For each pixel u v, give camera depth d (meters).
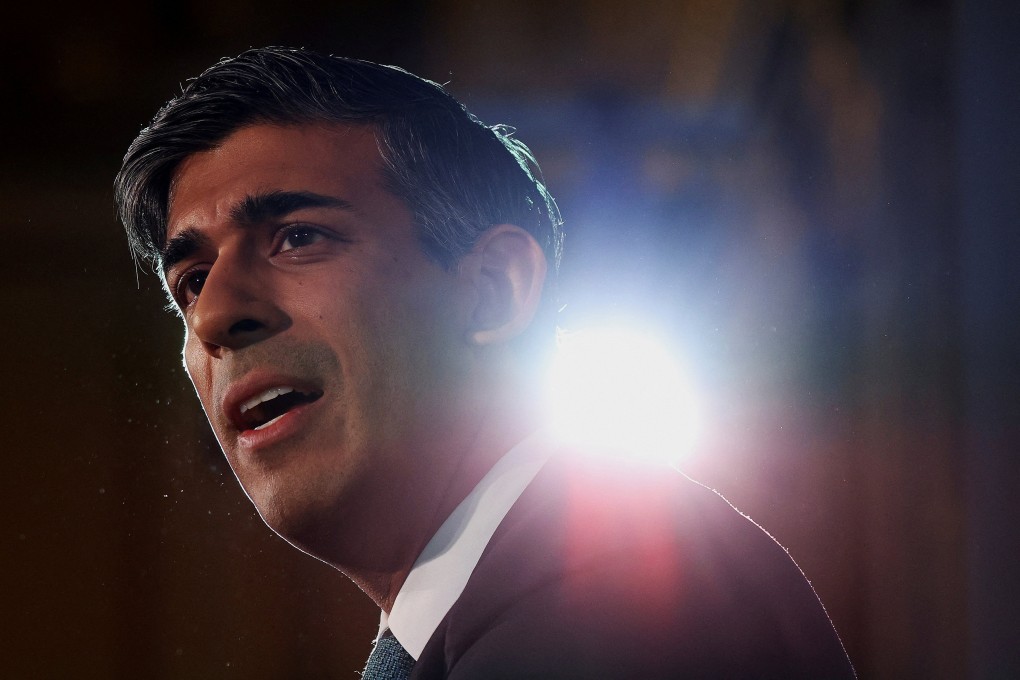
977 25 3.18
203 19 4.94
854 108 4.02
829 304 4.45
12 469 5.19
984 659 3.27
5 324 5.33
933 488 3.54
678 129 5.07
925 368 3.61
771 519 4.46
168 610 5.04
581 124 5.06
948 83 3.38
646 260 5.02
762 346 4.68
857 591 4.16
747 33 4.55
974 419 3.32
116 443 5.25
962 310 3.36
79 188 5.33
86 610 5.11
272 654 4.94
